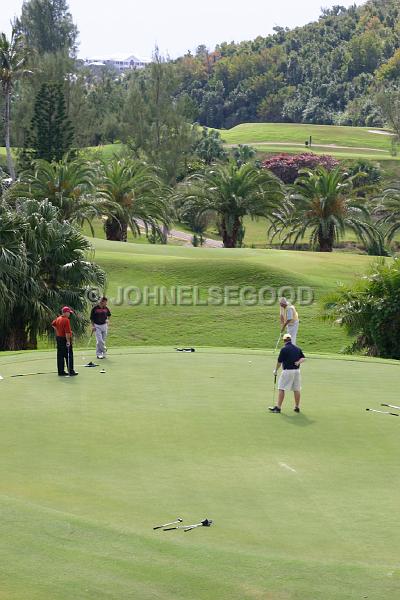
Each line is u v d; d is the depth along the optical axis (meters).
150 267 55.31
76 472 12.72
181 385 21.36
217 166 85.75
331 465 13.41
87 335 43.16
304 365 26.53
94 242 67.44
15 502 10.37
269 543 9.60
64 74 126.94
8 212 38.97
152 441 14.93
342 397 20.02
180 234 114.88
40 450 14.12
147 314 49.47
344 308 38.44
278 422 16.77
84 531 9.38
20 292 37.44
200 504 11.13
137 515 10.58
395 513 10.87
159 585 8.00
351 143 188.00
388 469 13.20
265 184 83.56
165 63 112.56
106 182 80.88
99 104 155.25
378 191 124.69
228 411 17.83
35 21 164.88
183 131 110.94
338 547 9.54
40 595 7.67
